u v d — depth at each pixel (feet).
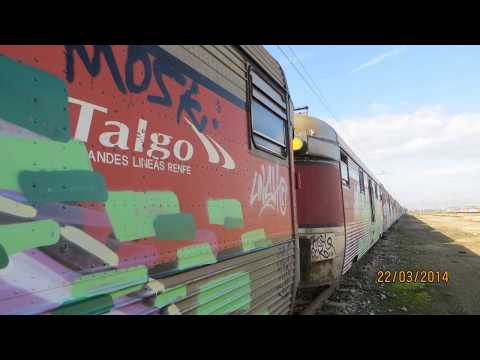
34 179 4.80
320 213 20.63
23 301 4.57
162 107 7.28
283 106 14.83
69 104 5.41
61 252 5.04
